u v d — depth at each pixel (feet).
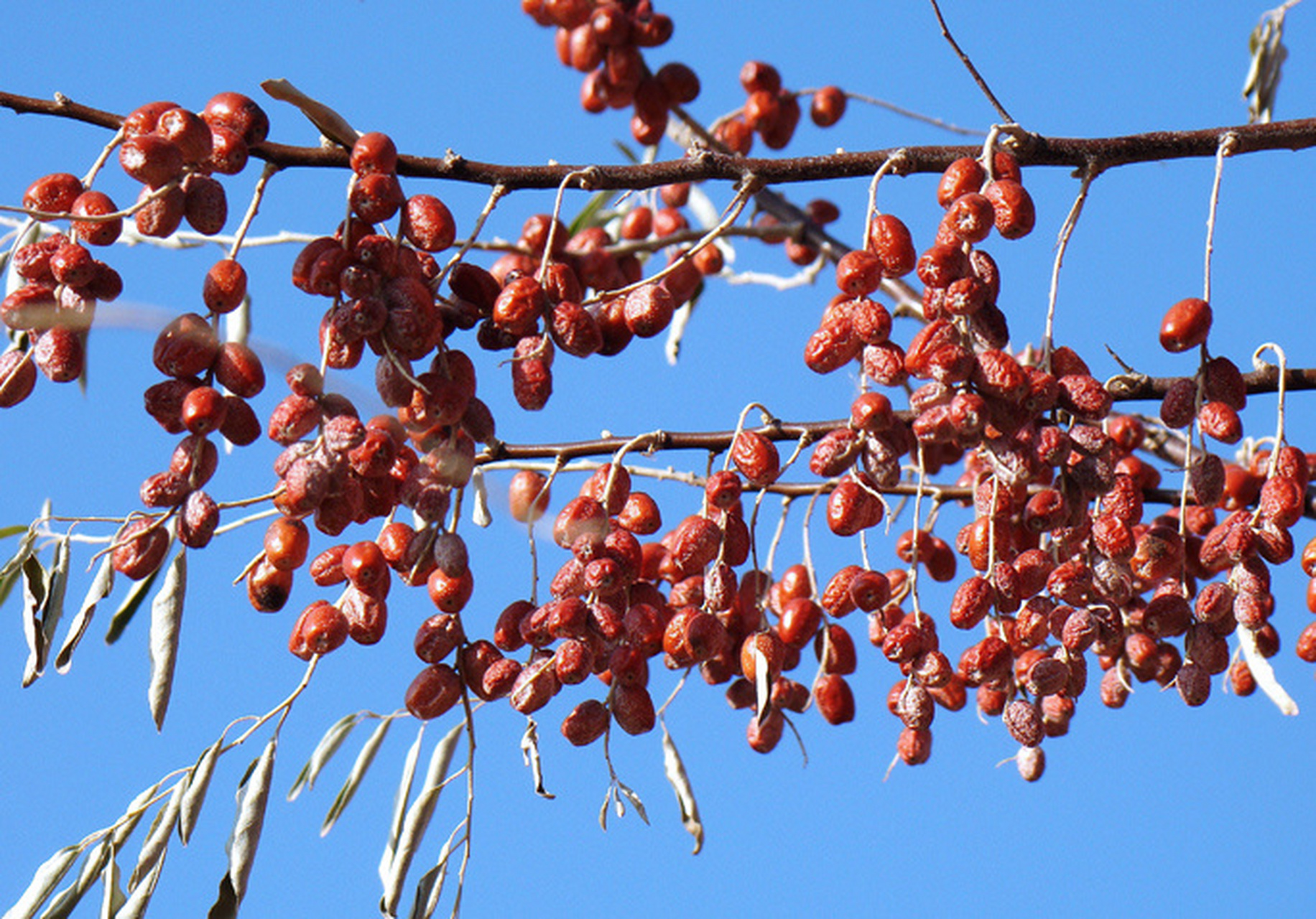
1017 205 4.16
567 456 4.49
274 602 4.17
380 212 4.11
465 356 4.15
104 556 4.29
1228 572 4.28
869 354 4.17
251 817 4.29
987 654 4.26
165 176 4.10
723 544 4.28
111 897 4.35
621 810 4.26
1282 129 4.33
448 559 4.17
